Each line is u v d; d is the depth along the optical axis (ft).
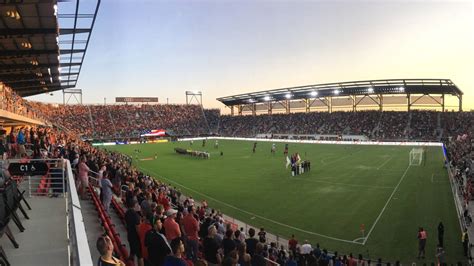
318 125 299.38
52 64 122.21
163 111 387.75
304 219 79.51
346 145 228.63
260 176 131.13
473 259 55.06
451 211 82.17
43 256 24.30
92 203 44.19
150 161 179.93
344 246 63.93
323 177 125.80
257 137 315.37
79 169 46.93
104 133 322.75
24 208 35.58
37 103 317.22
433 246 62.69
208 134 368.27
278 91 306.14
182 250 19.45
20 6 69.10
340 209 86.28
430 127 241.35
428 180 115.65
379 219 77.97
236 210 87.92
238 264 27.89
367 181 117.08
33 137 63.36
